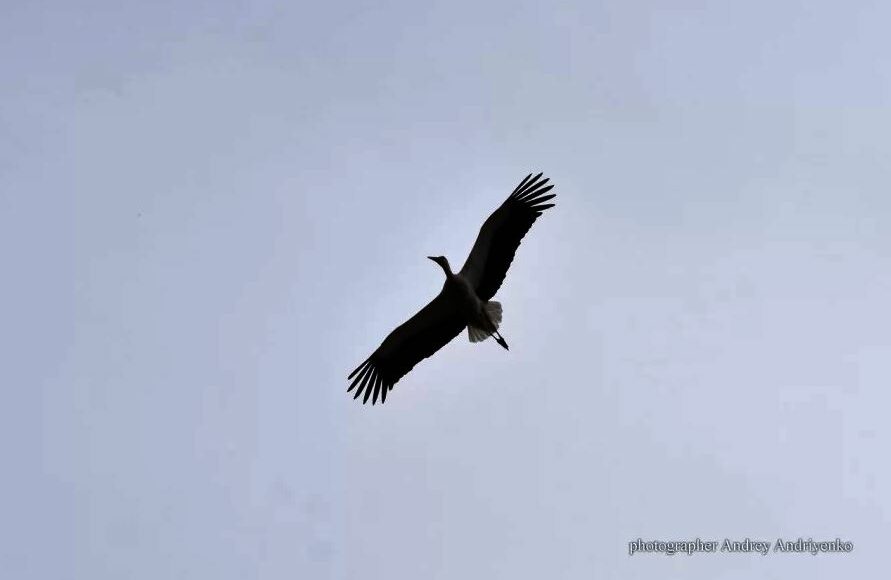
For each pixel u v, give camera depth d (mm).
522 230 33344
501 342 33250
